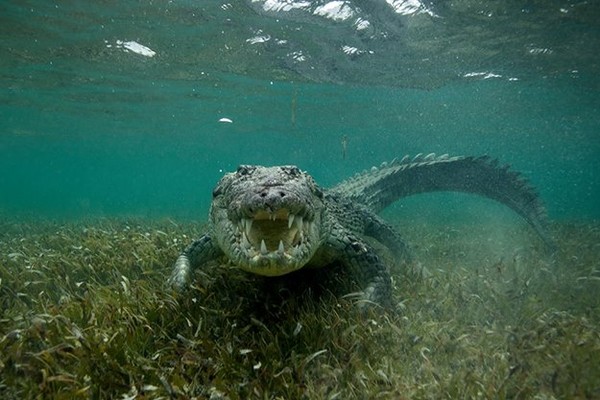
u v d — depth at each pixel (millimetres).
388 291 4551
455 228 12031
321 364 3139
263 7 12094
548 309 4188
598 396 2680
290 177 4055
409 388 2785
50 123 30578
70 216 17391
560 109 25578
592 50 15227
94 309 3742
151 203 32906
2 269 5203
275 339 3414
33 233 10766
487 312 4176
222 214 4273
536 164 61781
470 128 32812
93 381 2824
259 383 2885
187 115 27797
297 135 37312
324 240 4492
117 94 22281
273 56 16016
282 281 4832
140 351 3283
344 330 3611
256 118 28969
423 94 21578
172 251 6328
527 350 3225
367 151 50125
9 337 3238
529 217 8281
